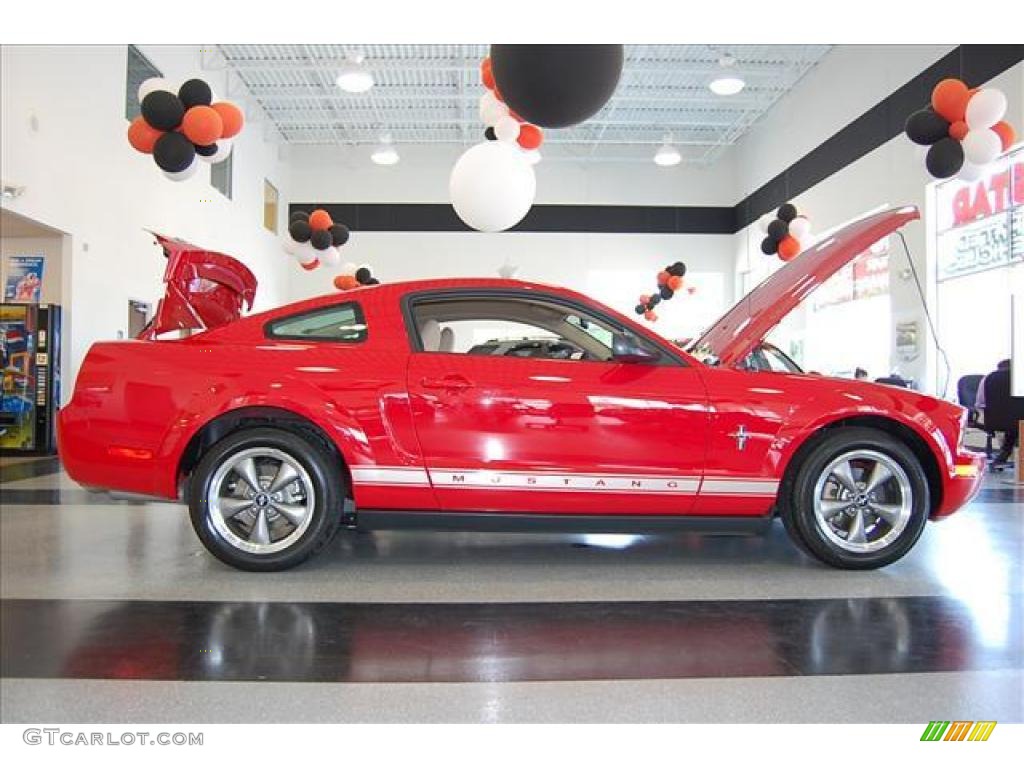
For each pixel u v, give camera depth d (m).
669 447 3.14
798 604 2.78
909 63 11.63
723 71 14.83
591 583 3.07
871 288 13.20
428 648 2.30
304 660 2.20
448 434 3.09
